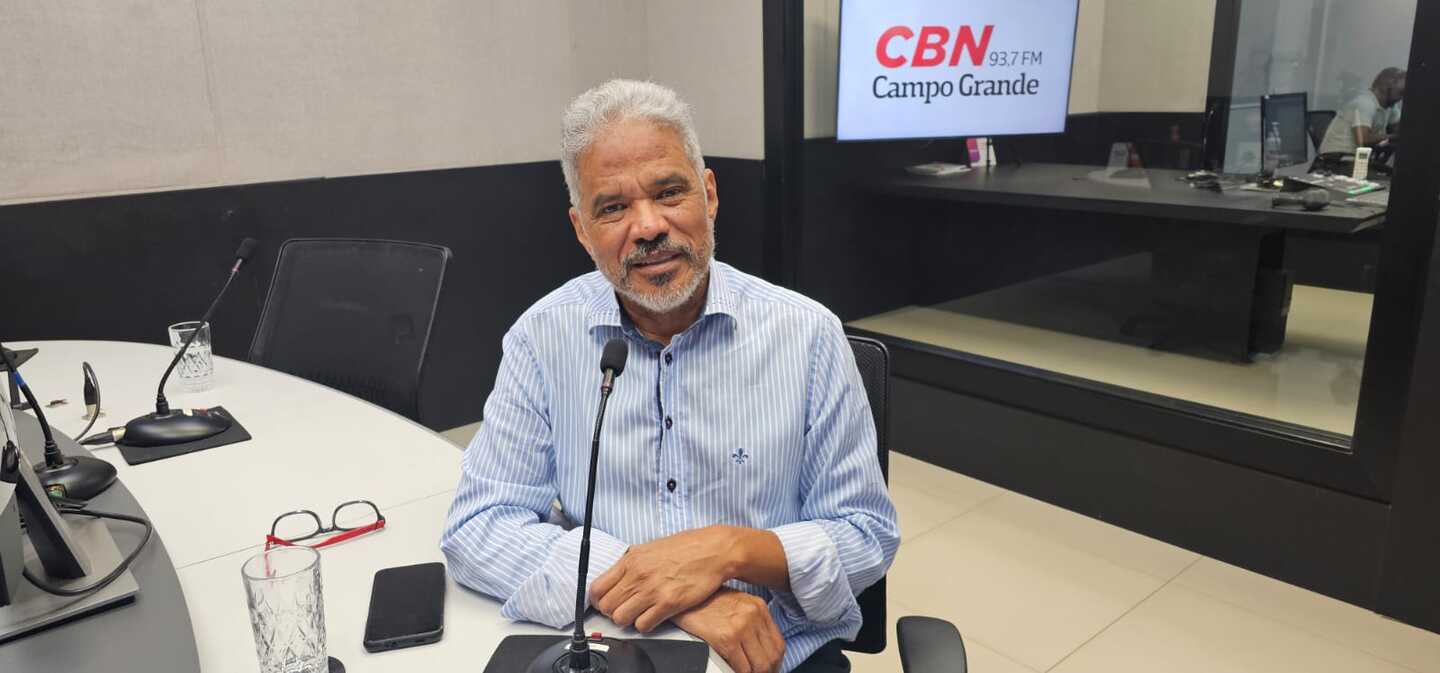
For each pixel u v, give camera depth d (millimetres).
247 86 2998
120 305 2859
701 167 1207
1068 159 4488
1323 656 2131
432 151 3434
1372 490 2254
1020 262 4043
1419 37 2012
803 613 1175
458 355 3646
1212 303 3434
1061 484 2916
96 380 1873
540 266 3818
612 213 1159
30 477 972
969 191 3596
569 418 1260
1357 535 2299
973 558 2600
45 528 979
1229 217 2957
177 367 1980
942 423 3225
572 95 3764
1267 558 2480
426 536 1257
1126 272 3713
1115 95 4410
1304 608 2330
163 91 2844
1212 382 3170
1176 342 3557
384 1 3234
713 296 1224
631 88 1168
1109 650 2166
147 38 2791
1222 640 2201
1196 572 2518
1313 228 2766
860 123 3494
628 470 1220
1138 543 2688
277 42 3033
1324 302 3174
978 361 3096
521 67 3602
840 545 1176
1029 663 2119
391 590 1090
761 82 3500
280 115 3076
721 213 3758
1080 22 4250
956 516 2867
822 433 1238
